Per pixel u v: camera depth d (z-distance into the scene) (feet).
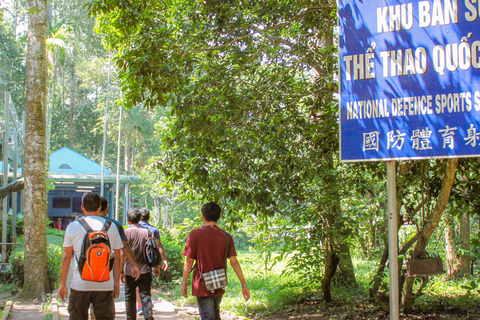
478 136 15.64
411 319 23.34
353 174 28.07
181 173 28.71
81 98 175.11
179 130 25.18
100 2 24.39
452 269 37.19
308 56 28.73
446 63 16.30
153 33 24.98
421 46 16.62
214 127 22.81
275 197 25.38
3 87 142.10
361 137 16.99
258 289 34.35
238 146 23.57
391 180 16.60
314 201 26.27
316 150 25.25
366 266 42.50
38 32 35.29
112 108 131.54
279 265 45.73
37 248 33.42
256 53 26.37
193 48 25.66
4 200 45.96
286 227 29.53
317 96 27.66
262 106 25.17
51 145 164.96
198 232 15.49
